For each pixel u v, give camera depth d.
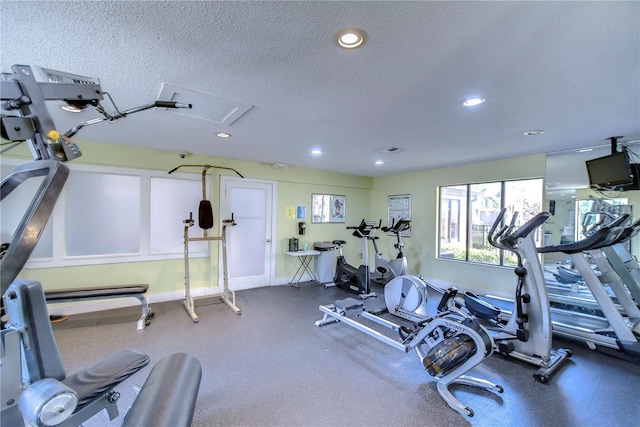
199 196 4.73
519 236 2.78
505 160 4.58
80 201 3.88
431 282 5.62
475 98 2.27
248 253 5.24
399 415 1.99
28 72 1.16
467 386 2.34
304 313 3.99
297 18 1.36
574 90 2.11
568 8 1.26
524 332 2.70
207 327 3.45
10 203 3.51
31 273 3.60
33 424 1.11
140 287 3.60
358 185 6.69
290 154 4.48
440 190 5.64
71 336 3.15
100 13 1.32
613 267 3.27
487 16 1.33
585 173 3.94
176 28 1.43
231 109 2.54
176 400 1.10
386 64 1.78
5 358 1.15
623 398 2.19
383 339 2.65
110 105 2.43
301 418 1.96
